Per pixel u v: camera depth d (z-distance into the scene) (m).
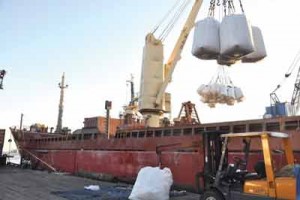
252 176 8.65
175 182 15.20
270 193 7.49
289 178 7.41
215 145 9.77
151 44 21.94
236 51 13.68
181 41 21.89
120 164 19.42
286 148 8.48
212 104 25.56
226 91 24.72
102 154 21.31
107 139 21.38
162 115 22.05
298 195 6.83
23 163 31.48
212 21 14.53
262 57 15.59
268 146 7.69
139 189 11.21
